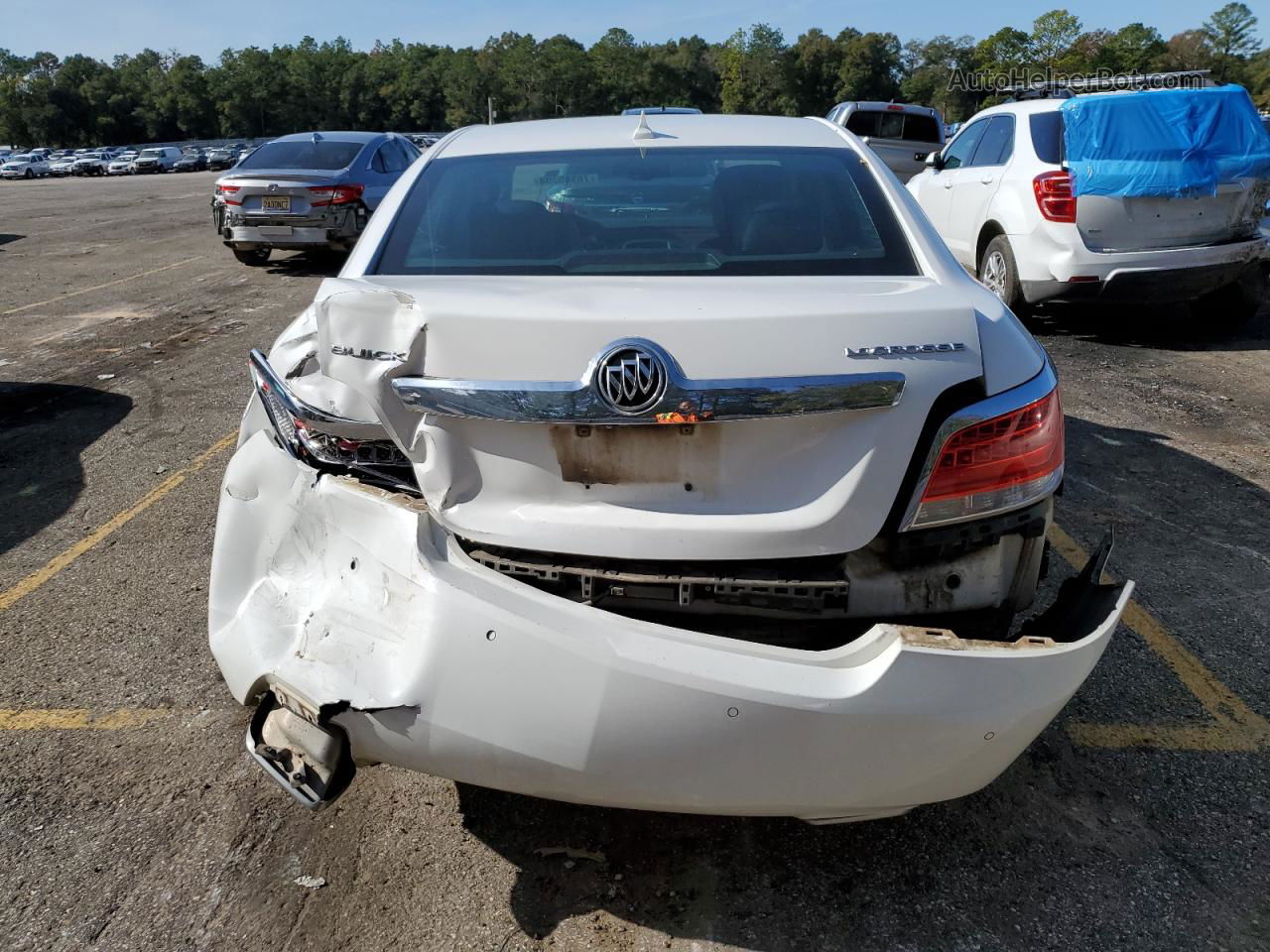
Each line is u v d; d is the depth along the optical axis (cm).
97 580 386
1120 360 727
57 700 305
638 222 256
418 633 191
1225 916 219
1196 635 338
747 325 185
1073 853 238
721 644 182
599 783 185
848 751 180
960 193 863
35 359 764
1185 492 467
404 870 235
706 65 13338
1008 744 187
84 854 241
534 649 182
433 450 196
